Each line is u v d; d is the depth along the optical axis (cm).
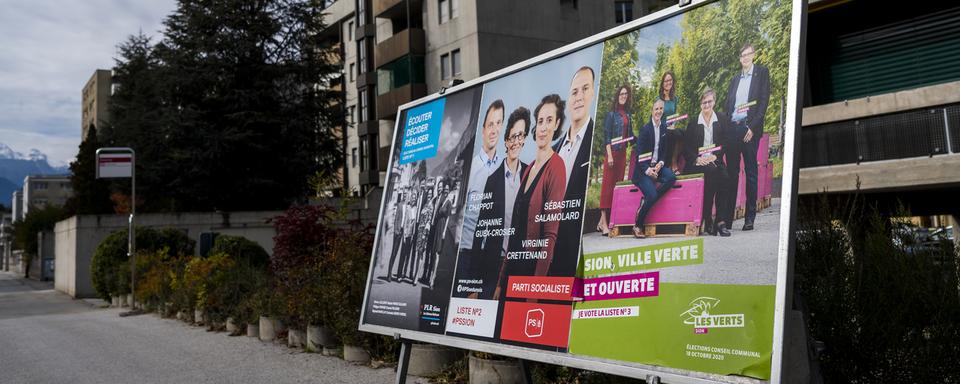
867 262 530
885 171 1235
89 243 2909
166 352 1098
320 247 1305
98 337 1365
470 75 3394
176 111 3678
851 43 1347
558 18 3516
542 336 465
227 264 1588
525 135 521
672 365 377
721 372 352
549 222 482
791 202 335
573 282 451
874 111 1259
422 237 607
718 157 378
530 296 482
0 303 2756
